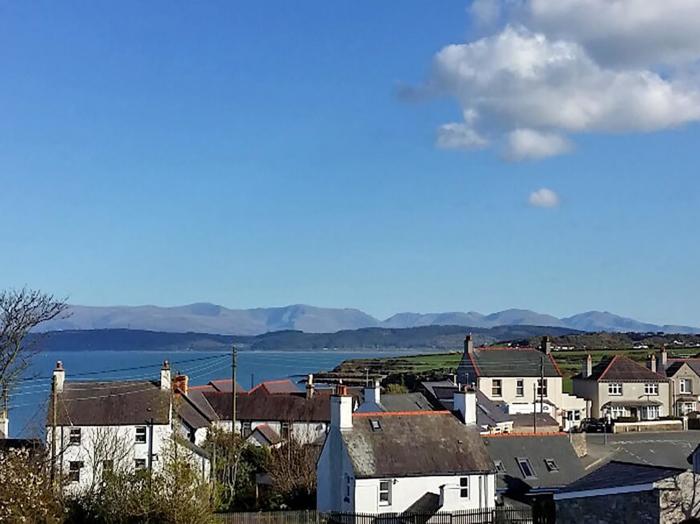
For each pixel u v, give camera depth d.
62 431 57.72
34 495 43.06
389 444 55.72
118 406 69.12
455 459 55.91
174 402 72.00
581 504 39.47
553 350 192.50
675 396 113.25
